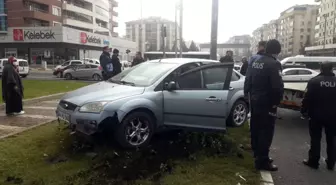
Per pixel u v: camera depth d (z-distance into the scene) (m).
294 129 7.23
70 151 4.83
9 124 6.61
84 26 66.56
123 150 4.83
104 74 9.69
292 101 8.03
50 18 55.91
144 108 4.94
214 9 10.88
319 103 4.59
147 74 5.60
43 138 5.46
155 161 4.46
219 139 5.48
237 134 6.26
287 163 4.91
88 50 55.34
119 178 3.91
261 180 4.03
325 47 78.81
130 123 4.88
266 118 4.37
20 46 49.16
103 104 4.68
